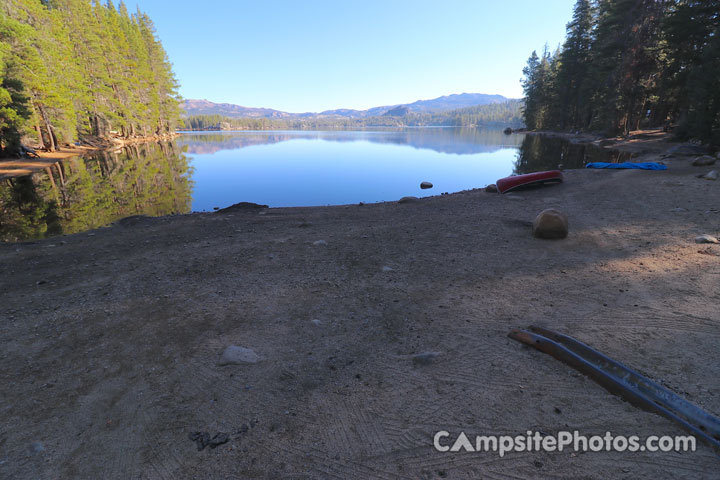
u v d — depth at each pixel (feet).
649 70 133.49
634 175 53.31
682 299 15.65
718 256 20.39
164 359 13.17
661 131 141.49
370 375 11.76
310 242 28.58
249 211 45.16
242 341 14.19
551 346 12.26
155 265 24.25
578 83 224.53
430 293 18.01
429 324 14.89
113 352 13.75
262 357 13.02
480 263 22.12
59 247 29.96
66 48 159.33
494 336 13.69
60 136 155.43
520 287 18.21
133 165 110.42
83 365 12.95
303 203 56.90
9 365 13.01
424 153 149.28
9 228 39.37
